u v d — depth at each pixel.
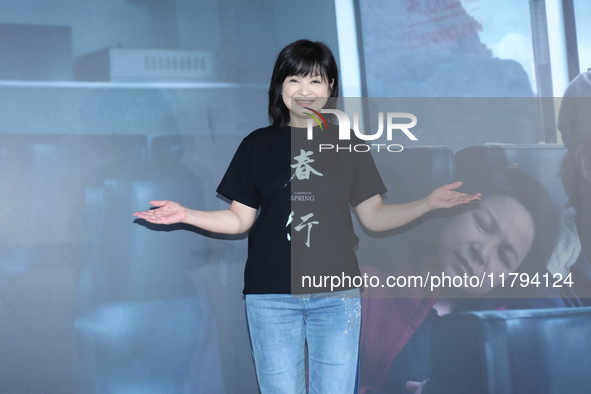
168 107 2.01
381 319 2.16
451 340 2.18
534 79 2.26
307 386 2.09
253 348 1.75
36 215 1.91
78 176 1.94
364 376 2.14
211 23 2.05
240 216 1.85
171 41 2.01
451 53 2.22
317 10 2.13
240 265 2.06
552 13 2.27
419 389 2.16
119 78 1.97
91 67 1.95
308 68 1.81
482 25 2.24
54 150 1.92
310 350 1.75
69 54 1.94
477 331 2.18
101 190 1.96
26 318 1.90
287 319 1.71
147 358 1.98
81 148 1.94
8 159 1.89
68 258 1.93
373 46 2.17
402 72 2.19
